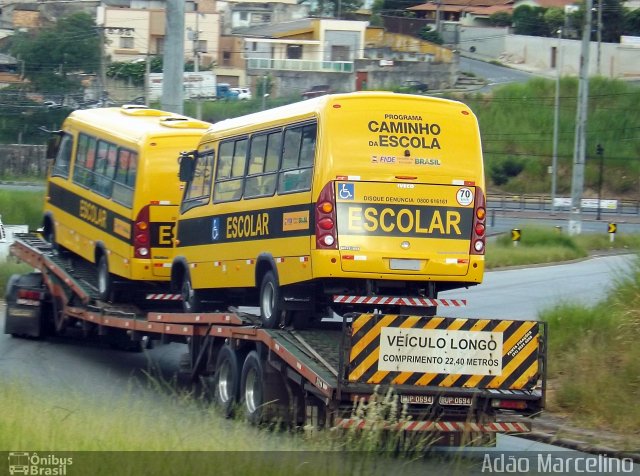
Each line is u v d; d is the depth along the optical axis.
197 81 119.06
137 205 31.31
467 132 23.34
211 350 25.86
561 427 23.39
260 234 24.66
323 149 22.23
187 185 29.50
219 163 27.58
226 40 149.12
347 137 22.39
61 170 38.53
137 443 15.41
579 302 33.38
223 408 23.14
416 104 23.05
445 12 176.62
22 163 120.12
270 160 24.64
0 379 23.86
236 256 25.94
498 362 19.72
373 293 22.59
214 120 110.62
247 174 25.77
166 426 16.86
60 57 123.38
